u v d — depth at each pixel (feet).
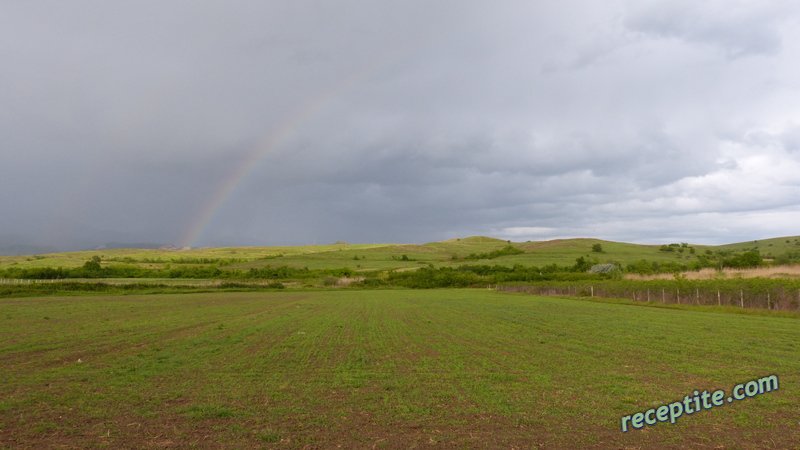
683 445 25.40
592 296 158.30
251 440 26.14
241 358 50.88
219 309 119.44
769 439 26.17
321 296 183.42
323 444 25.55
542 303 135.64
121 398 34.78
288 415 30.55
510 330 72.95
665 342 58.95
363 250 562.25
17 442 25.84
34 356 52.75
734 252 454.81
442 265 413.18
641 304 128.57
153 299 162.09
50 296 176.35
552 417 29.96
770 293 101.91
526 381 39.40
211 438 26.48
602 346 56.65
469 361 48.37
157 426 28.48
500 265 383.04
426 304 133.90
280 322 87.56
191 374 43.01
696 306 111.55
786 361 46.37
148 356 52.54
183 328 78.43
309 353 53.93
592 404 32.73
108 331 74.33
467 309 114.52
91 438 26.50
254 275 336.49
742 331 68.33
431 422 29.07
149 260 484.74
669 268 264.31
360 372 43.52
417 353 53.57
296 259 467.11
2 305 130.31
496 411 31.19
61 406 32.78
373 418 29.89
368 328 77.51
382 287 273.33
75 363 48.55
